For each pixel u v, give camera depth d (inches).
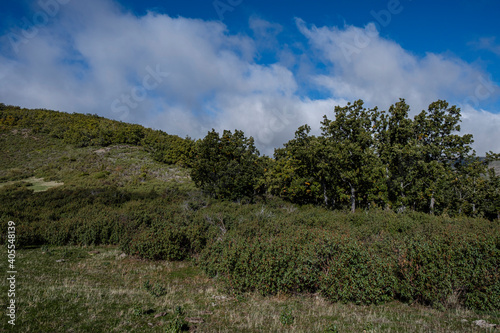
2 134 2787.9
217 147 1498.5
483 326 227.5
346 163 1165.1
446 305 281.7
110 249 614.9
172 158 2682.1
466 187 1374.3
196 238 552.1
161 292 343.0
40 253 537.0
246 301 325.4
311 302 319.3
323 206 1325.0
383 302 315.3
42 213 947.3
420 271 296.2
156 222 714.8
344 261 326.6
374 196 1157.7
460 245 291.1
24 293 284.2
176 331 218.2
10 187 1520.7
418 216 789.2
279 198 1502.2
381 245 422.9
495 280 265.9
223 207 1098.1
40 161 2239.2
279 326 244.7
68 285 333.4
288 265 344.5
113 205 1136.2
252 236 558.3
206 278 431.2
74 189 1464.1
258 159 1879.9
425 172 1085.8
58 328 211.9
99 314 248.1
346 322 252.8
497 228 547.2
